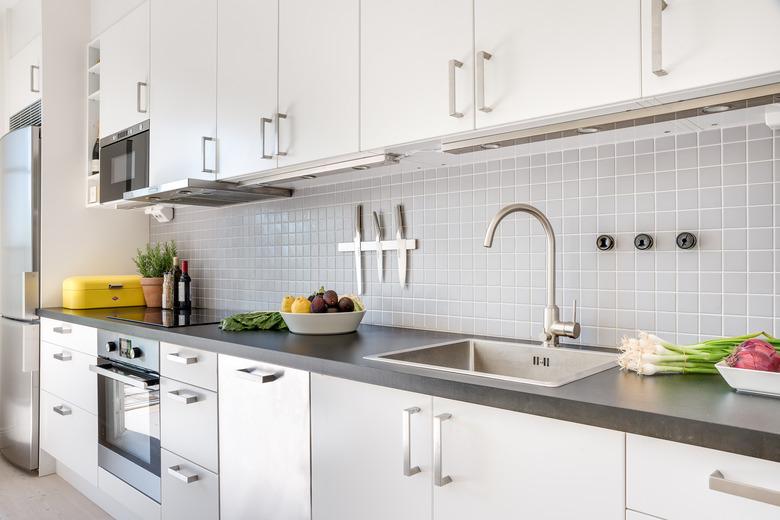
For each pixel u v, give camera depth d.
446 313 2.05
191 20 2.51
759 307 1.40
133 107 2.92
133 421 2.34
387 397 1.38
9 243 3.39
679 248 1.53
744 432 0.87
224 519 1.88
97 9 3.36
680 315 1.53
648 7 1.20
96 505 2.80
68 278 3.24
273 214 2.76
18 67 3.61
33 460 3.15
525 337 1.84
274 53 2.09
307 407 1.59
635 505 0.99
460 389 1.22
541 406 1.10
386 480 1.39
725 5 1.10
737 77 1.08
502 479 1.17
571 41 1.32
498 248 1.91
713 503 0.91
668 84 1.17
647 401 1.04
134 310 3.06
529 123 1.43
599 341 1.68
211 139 2.37
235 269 2.99
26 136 3.23
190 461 2.02
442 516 1.28
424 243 2.12
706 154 1.48
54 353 2.98
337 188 2.43
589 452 1.05
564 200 1.75
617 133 1.52
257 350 1.73
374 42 1.74
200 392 1.97
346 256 2.40
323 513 1.55
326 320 2.00
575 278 1.73
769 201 1.39
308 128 1.95
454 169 2.03
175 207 3.39
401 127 1.66
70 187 3.35
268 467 1.71
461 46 1.52
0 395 3.48
